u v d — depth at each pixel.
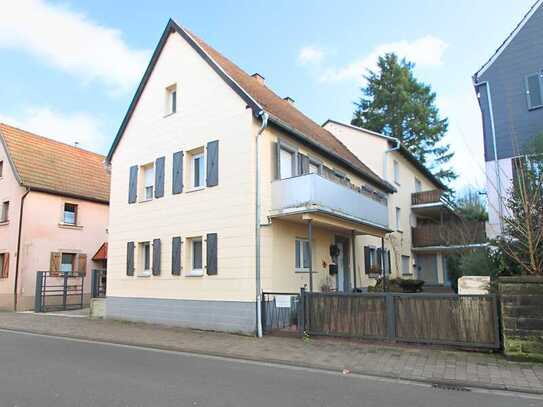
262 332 11.27
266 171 12.50
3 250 21.09
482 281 9.37
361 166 19.83
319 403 5.61
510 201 9.62
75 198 22.88
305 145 14.53
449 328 8.86
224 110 12.98
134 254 14.99
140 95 15.88
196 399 5.72
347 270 17.06
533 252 8.45
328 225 13.76
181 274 13.30
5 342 10.98
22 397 5.79
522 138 14.11
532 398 6.04
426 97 35.75
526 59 14.52
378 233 17.30
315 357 8.45
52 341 11.19
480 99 15.20
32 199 20.97
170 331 12.32
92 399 5.70
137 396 5.86
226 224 12.38
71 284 21.94
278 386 6.49
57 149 24.81
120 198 15.99
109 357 8.84
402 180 24.86
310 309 10.53
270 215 12.34
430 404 5.66
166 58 15.18
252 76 18.78
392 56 36.41
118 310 15.26
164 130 14.77
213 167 12.94
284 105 18.19
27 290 20.20
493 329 8.45
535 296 7.92
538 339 7.81
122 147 16.30
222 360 8.59
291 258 13.10
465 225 22.05
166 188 14.30
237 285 11.90
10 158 21.31
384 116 35.09
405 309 9.34
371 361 8.05
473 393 6.26
